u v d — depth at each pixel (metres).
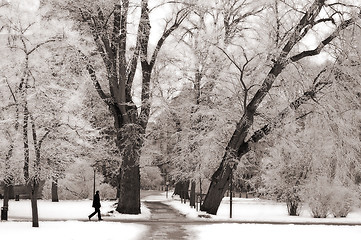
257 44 30.59
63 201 48.12
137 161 31.59
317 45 30.31
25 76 20.91
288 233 19.77
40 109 20.70
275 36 30.30
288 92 31.41
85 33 28.88
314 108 30.17
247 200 54.69
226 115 32.19
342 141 29.80
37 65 21.47
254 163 39.12
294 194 34.09
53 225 21.52
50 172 20.89
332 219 31.73
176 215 32.34
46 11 26.52
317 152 31.50
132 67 32.03
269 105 32.81
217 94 32.94
